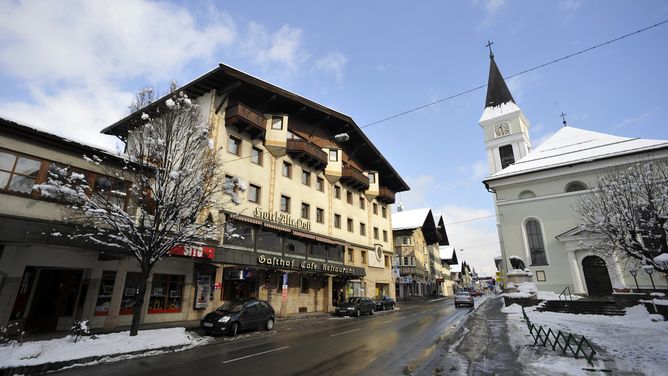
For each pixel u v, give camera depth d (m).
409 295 54.38
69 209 13.19
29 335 13.20
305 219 28.19
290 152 27.55
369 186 37.53
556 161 35.59
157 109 14.13
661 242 16.83
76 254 15.11
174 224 13.30
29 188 12.97
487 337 13.64
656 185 17.64
